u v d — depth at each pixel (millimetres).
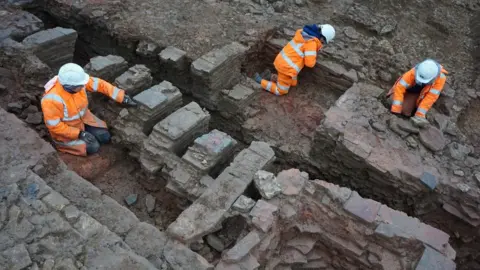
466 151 5578
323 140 5715
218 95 6430
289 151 6098
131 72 5715
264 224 4062
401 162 5277
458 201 5148
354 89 6254
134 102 5371
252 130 6344
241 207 4188
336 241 4453
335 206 4496
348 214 4414
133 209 5219
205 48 6602
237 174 4555
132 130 5328
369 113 5855
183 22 7066
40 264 3391
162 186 5324
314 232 4512
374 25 7746
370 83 6848
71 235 3598
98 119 5473
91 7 7023
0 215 3639
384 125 5715
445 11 8703
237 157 4758
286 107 6758
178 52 6348
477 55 7719
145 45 6633
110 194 5277
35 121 5465
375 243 4367
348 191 4543
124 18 6980
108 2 7199
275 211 4211
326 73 6895
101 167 5391
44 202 3795
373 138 5508
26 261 3348
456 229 5406
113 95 5246
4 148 4336
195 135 5324
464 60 7664
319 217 4539
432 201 5289
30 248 3465
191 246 4129
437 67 5656
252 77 7328
